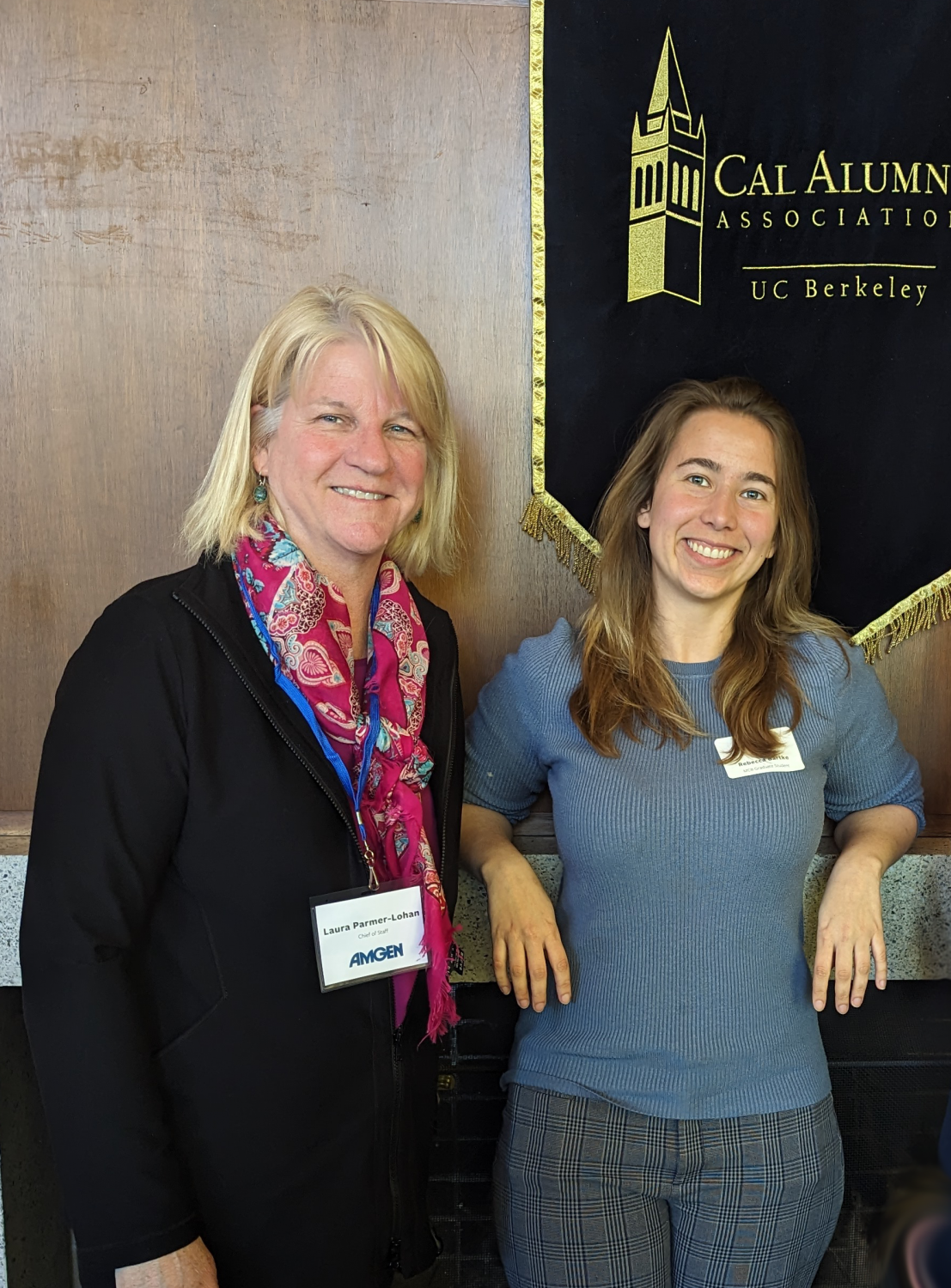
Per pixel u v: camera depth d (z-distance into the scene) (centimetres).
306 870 101
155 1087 95
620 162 153
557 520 161
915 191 155
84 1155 91
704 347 158
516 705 140
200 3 151
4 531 161
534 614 168
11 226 154
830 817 152
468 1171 174
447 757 120
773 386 159
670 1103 120
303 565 105
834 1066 174
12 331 156
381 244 158
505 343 161
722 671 133
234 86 153
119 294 156
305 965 103
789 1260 122
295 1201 103
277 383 106
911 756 156
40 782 95
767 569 142
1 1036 160
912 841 142
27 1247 167
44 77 151
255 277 157
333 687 104
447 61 154
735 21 150
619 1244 121
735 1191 120
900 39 151
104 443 160
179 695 96
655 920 123
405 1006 111
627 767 127
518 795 145
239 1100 100
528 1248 124
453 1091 172
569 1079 124
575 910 131
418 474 110
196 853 98
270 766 99
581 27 150
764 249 156
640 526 138
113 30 150
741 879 123
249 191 155
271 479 109
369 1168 107
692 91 152
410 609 118
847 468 160
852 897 130
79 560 162
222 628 100
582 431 159
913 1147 173
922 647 169
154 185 154
